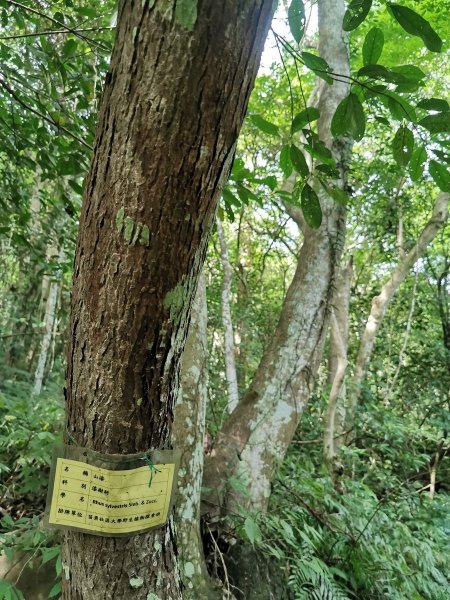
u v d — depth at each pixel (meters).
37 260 3.06
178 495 1.90
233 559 2.11
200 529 2.19
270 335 5.38
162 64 0.69
